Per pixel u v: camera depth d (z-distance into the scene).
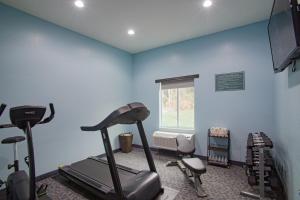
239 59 3.39
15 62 2.64
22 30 2.73
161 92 4.61
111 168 1.74
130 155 4.17
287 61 1.62
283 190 2.26
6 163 2.52
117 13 2.87
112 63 4.41
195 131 3.92
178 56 4.20
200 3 2.60
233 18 3.07
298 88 1.55
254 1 2.55
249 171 2.37
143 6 2.67
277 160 2.68
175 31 3.59
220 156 3.51
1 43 2.51
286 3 1.39
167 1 2.55
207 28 3.46
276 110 2.77
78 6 2.64
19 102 2.67
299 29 1.19
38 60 2.92
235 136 3.43
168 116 4.53
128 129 4.89
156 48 4.58
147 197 1.86
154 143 4.23
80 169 2.79
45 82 3.01
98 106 4.00
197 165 2.39
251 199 2.21
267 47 3.12
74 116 3.47
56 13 2.83
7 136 2.55
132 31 3.57
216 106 3.65
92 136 3.81
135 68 5.03
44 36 3.02
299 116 1.53
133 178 2.04
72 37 3.49
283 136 2.20
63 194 2.39
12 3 2.53
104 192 2.06
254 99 3.24
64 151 3.27
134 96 5.03
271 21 2.11
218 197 2.27
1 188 2.47
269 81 3.10
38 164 2.87
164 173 3.07
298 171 1.56
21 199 1.74
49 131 3.04
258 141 2.31
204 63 3.81
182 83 4.19
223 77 3.56
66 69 3.35
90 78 3.83
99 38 3.91
